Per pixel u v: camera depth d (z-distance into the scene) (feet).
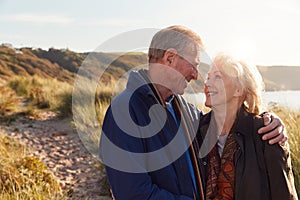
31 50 193.26
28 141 32.40
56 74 102.01
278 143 8.23
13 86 76.54
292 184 8.25
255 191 7.99
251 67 8.98
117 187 7.64
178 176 7.87
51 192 18.97
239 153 8.24
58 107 45.85
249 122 8.45
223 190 8.34
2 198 16.76
